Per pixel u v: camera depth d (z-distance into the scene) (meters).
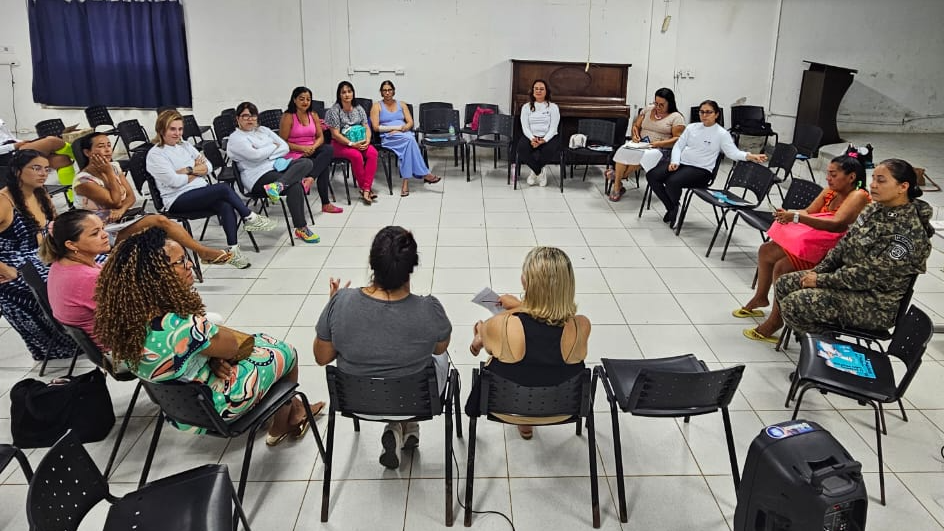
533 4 7.27
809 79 7.61
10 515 2.28
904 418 2.85
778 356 3.39
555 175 7.09
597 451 2.65
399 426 2.42
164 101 7.44
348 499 2.38
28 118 7.53
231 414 2.21
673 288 4.22
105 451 2.61
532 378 2.19
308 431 2.75
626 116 6.94
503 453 2.63
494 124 6.68
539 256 2.18
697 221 5.61
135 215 4.23
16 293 3.07
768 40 7.66
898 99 8.75
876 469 2.55
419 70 7.47
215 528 1.74
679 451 2.65
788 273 3.32
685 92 7.74
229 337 2.21
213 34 7.26
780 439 1.90
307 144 5.65
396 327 2.14
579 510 2.34
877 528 2.26
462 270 4.45
